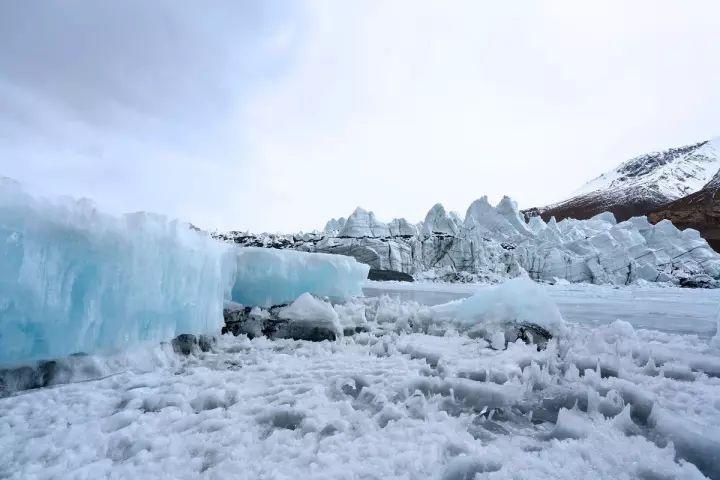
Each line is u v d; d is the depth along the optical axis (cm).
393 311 1316
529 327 957
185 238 752
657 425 456
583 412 514
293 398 540
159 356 694
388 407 494
